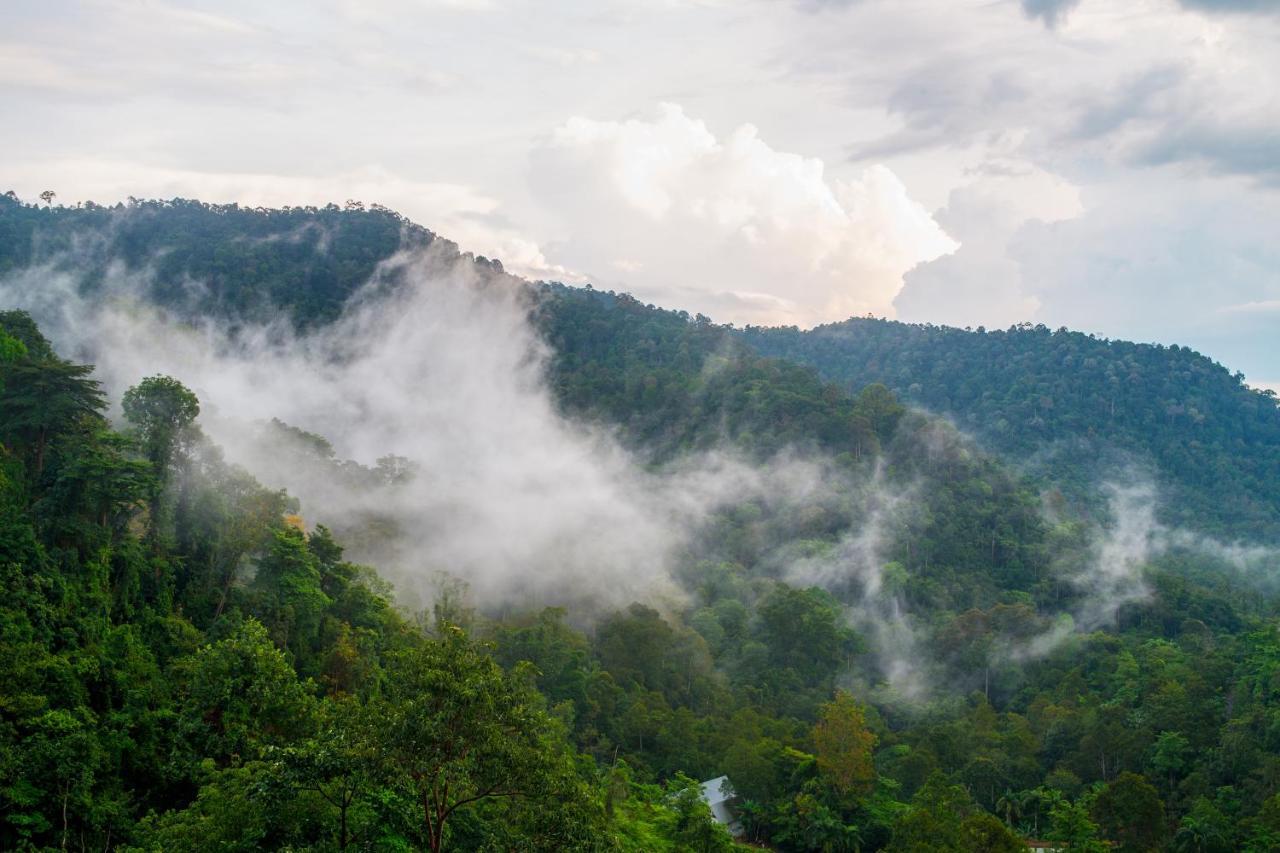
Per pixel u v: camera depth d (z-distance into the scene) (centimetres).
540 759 3438
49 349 8981
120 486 6438
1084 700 11981
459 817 4162
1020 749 10562
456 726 3281
